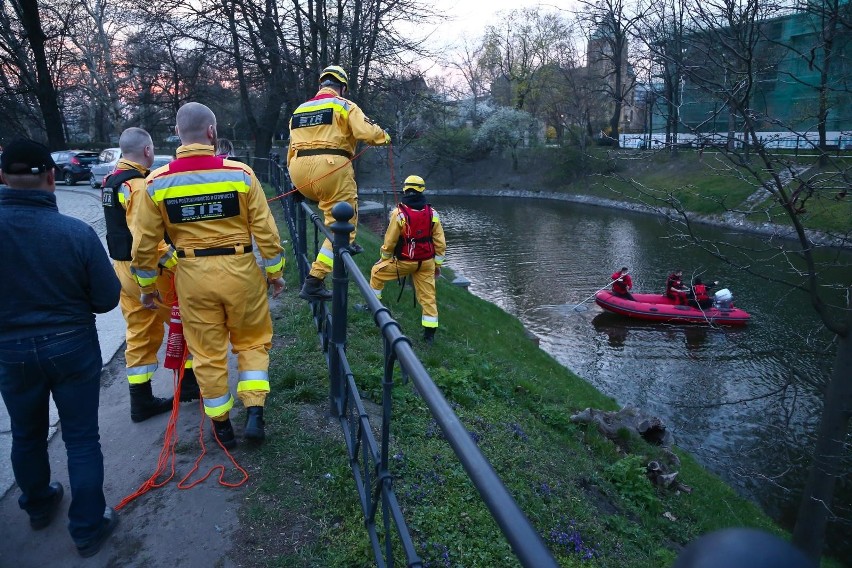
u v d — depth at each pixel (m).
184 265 3.45
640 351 15.63
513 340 11.55
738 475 9.52
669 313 17.50
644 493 5.93
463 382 6.04
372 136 4.98
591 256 26.64
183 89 30.42
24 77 34.12
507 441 5.24
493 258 27.12
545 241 30.58
